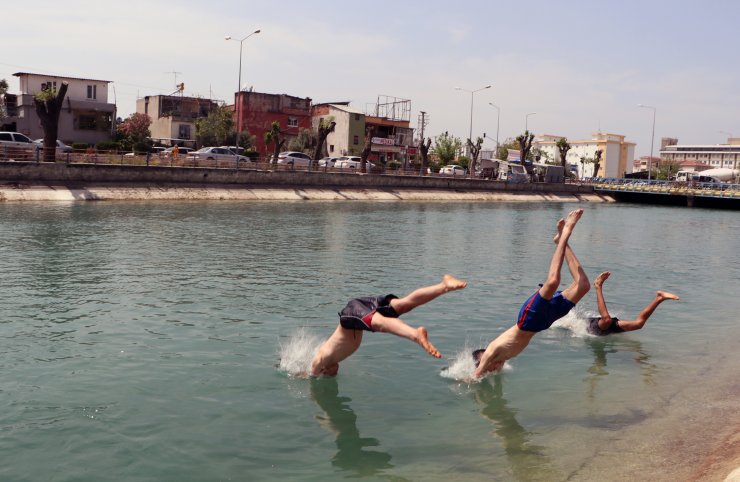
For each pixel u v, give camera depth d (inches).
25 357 362.0
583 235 1291.8
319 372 344.8
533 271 751.1
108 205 1520.7
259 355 378.0
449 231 1242.6
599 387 338.3
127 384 322.0
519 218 1717.5
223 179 1988.2
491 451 256.4
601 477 234.4
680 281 714.2
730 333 463.8
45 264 682.8
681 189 2930.6
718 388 340.2
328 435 267.9
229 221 1259.8
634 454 255.1
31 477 223.8
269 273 673.6
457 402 310.5
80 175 1696.6
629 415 299.1
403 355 385.1
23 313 466.6
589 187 3253.0
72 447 248.8
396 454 251.9
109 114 2689.5
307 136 3282.5
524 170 3223.4
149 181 1827.0
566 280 701.3
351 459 246.1
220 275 651.5
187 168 1902.1
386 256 837.2
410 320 478.0
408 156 3565.5
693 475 235.3
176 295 546.3
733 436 273.7
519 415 296.0
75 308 487.2
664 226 1632.6
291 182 2166.6
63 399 299.1
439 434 271.9
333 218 1434.5
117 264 699.4
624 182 3353.8
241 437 263.3
